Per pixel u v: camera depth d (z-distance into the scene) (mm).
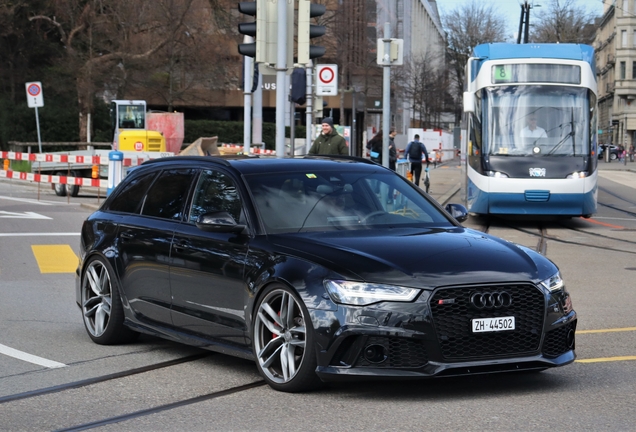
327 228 7285
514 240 18594
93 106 49906
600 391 6633
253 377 7242
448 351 6227
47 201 26344
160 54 51406
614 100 117562
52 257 15453
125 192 8969
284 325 6680
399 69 76688
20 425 5941
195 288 7539
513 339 6410
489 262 6539
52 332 9391
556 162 21203
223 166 7941
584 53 22000
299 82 21484
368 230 7301
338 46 56406
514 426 5691
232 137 64062
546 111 21531
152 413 6199
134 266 8281
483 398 6430
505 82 21781
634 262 15008
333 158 8523
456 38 99188
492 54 22078
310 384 6504
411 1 89812
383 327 6168
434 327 6168
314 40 55719
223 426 5832
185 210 8008
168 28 49406
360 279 6277
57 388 6965
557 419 5852
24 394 6781
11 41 49406
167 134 40469
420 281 6230
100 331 8742
